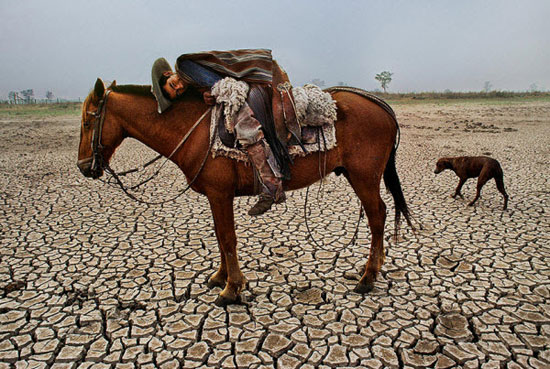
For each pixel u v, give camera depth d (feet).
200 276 13.03
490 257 13.92
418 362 8.80
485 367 8.59
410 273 12.87
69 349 9.49
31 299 11.71
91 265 13.89
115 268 13.65
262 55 10.09
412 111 90.17
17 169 30.66
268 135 10.06
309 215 18.85
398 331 9.91
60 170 30.30
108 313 10.91
